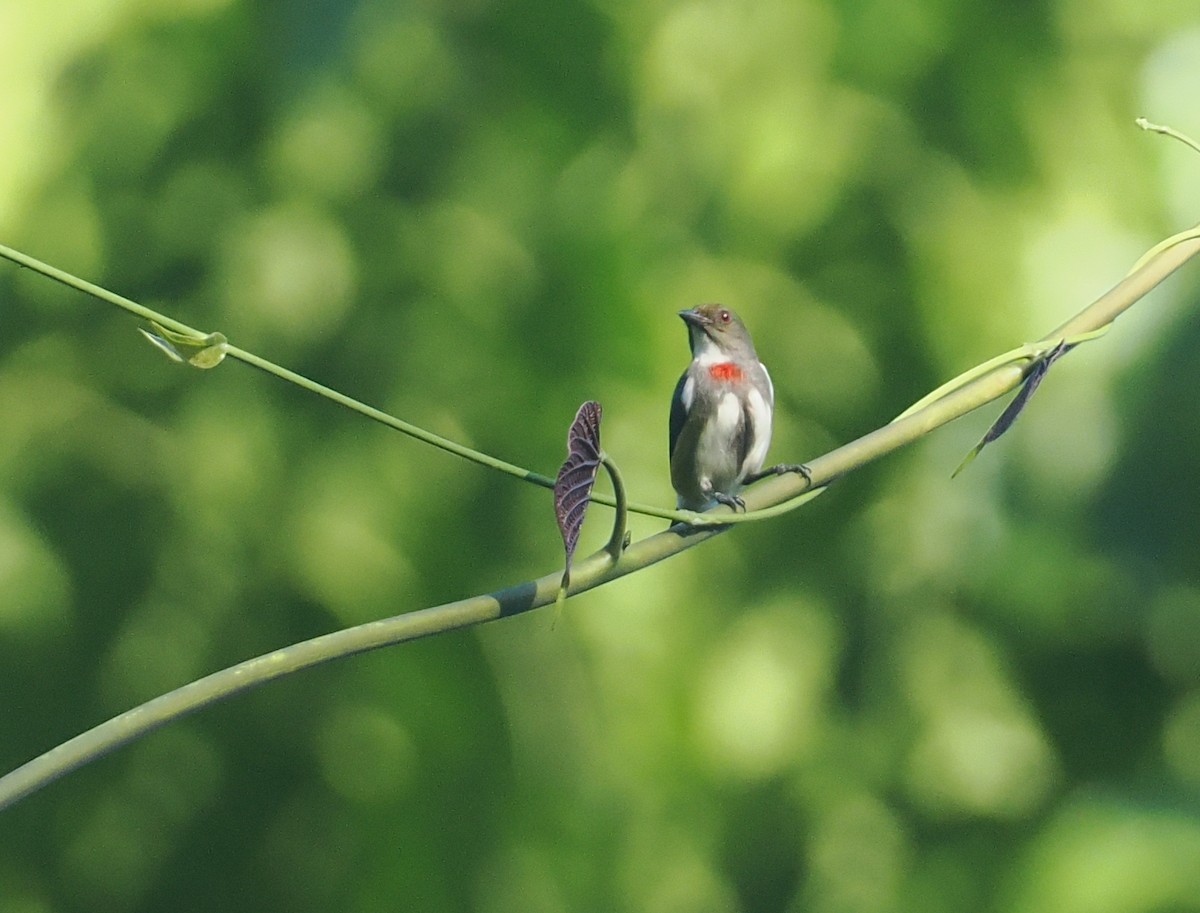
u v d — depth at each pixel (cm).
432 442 262
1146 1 1391
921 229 1318
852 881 1391
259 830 1271
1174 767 1282
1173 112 1363
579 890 1272
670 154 1267
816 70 1295
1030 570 1237
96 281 1172
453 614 271
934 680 1387
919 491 1377
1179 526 1173
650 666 1287
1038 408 1206
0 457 1179
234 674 254
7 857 1264
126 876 1269
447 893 1247
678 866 1313
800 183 1273
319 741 1239
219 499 1162
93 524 1195
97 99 1160
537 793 1260
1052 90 1352
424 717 1231
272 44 1113
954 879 1373
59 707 1214
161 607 1177
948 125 1348
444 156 1202
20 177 1154
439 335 1185
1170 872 1074
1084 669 1350
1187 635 1264
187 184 1170
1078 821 1172
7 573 1154
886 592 1388
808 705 1385
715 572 1397
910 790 1409
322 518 1164
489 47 1223
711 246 1285
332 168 1157
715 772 1347
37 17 1180
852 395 1353
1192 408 1116
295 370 1171
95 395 1187
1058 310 1322
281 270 1138
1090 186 1348
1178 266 341
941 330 1334
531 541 1223
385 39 1144
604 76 1249
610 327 1220
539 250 1212
